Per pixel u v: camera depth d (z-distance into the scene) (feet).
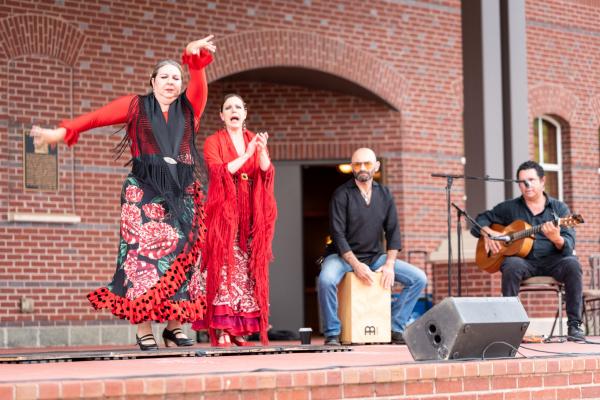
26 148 38.81
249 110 48.24
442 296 37.19
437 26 48.62
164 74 21.88
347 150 48.11
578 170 53.11
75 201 39.73
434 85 48.52
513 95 37.68
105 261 40.19
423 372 17.08
